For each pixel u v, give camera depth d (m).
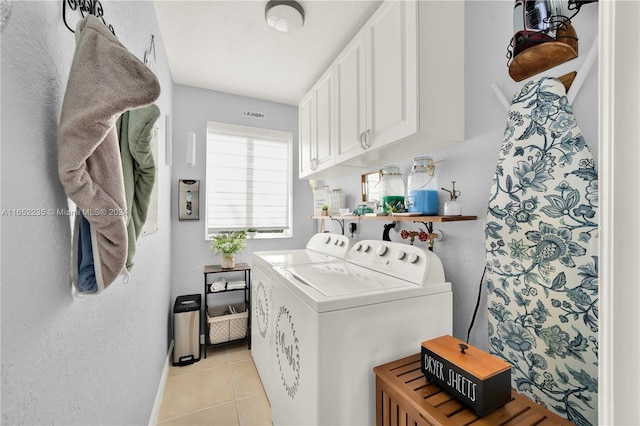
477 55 1.21
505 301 1.05
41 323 0.52
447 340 0.96
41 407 0.52
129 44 1.05
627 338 0.27
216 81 2.36
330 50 1.87
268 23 1.54
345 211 2.10
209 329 2.32
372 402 1.04
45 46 0.54
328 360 0.97
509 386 0.80
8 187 0.44
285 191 2.90
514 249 1.03
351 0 1.42
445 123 1.19
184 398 1.75
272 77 2.28
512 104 1.04
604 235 0.29
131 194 0.74
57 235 0.57
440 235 1.40
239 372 2.04
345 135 1.64
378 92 1.33
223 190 2.64
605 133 0.29
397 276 1.29
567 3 0.88
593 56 0.85
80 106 0.50
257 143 2.78
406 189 1.56
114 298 0.92
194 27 1.65
